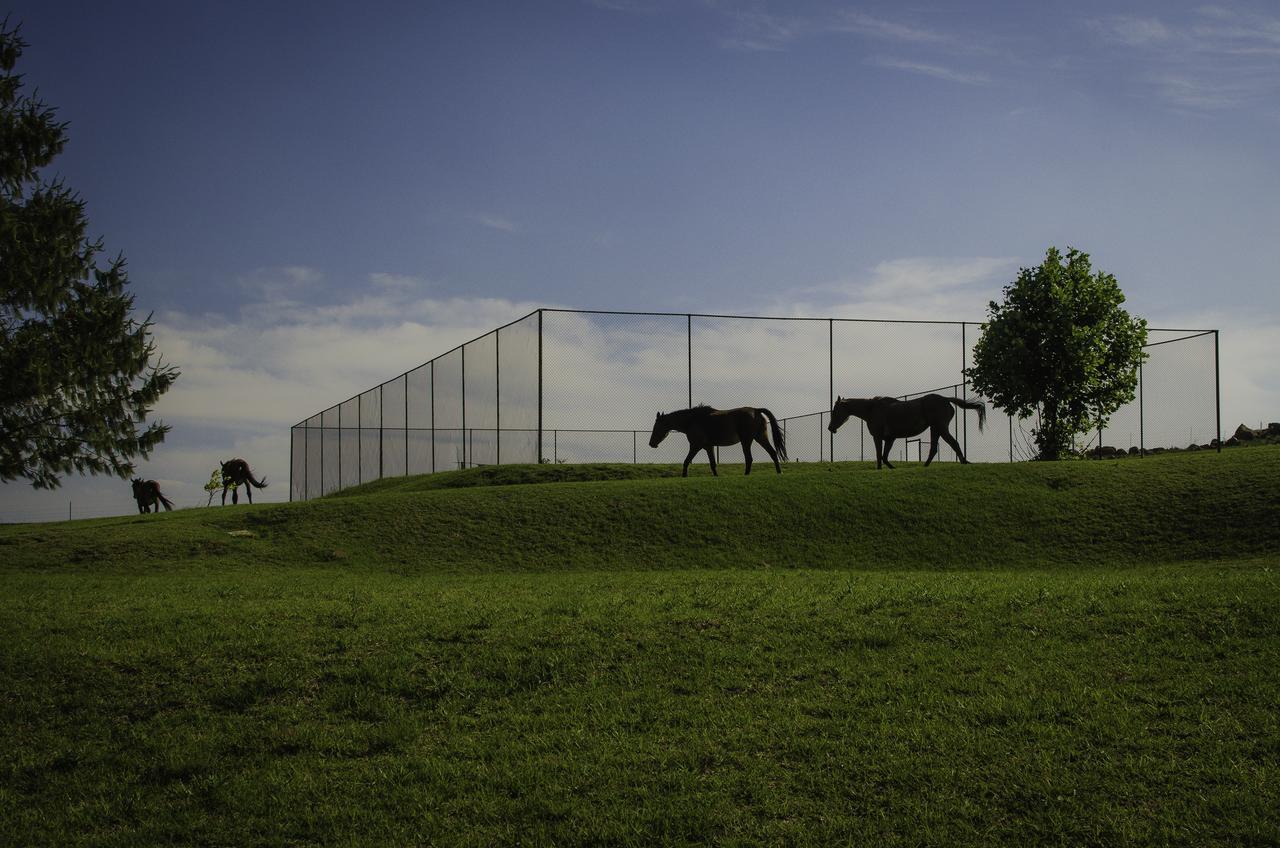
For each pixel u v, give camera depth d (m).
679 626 10.38
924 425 26.66
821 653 9.58
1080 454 31.38
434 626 10.51
